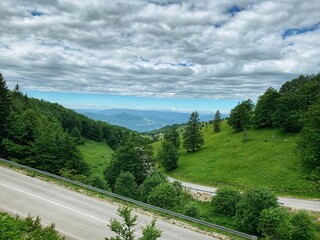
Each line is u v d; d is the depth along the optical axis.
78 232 17.50
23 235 13.30
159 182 47.59
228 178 62.94
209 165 74.19
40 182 26.39
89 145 143.25
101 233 17.67
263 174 59.94
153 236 10.54
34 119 64.44
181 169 77.19
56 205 21.39
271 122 88.12
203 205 48.22
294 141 71.75
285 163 61.91
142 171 60.00
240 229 37.19
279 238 32.66
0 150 54.28
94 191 25.97
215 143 93.50
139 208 22.89
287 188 52.31
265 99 89.19
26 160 49.66
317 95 71.12
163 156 80.69
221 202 43.22
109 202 23.42
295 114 75.50
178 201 42.41
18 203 20.91
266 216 32.53
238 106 98.06
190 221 21.62
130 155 60.06
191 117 92.44
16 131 53.56
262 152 71.75
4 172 28.25
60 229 17.61
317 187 49.72
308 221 33.97
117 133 184.50
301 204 44.75
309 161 56.94
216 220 40.72
